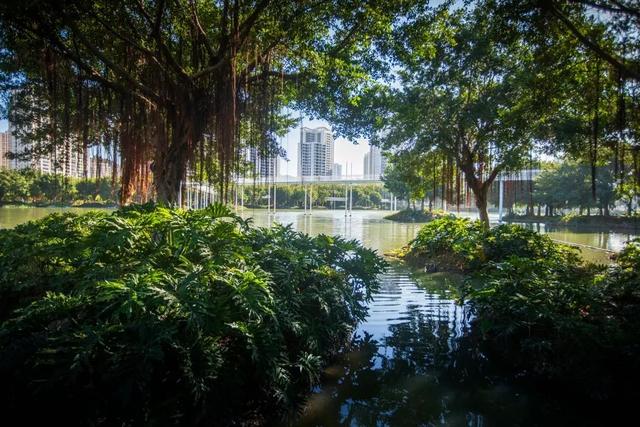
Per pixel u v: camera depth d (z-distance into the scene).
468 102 10.95
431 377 4.03
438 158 12.91
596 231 23.14
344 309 4.62
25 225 6.05
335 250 5.63
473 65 10.59
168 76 6.90
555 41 7.02
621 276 5.14
